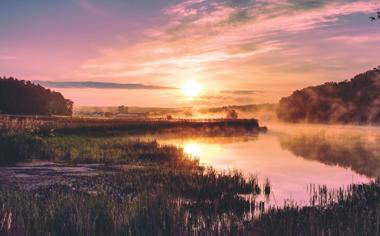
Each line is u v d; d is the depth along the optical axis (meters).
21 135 28.44
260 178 22.69
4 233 9.76
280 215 12.74
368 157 33.59
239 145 44.97
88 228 10.45
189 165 25.84
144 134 55.47
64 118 77.31
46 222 10.80
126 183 18.41
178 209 12.66
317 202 16.20
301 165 28.55
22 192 14.55
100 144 33.91
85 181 18.72
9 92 113.44
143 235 10.45
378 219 11.55
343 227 11.33
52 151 27.42
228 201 15.19
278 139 55.16
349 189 18.33
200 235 10.60
